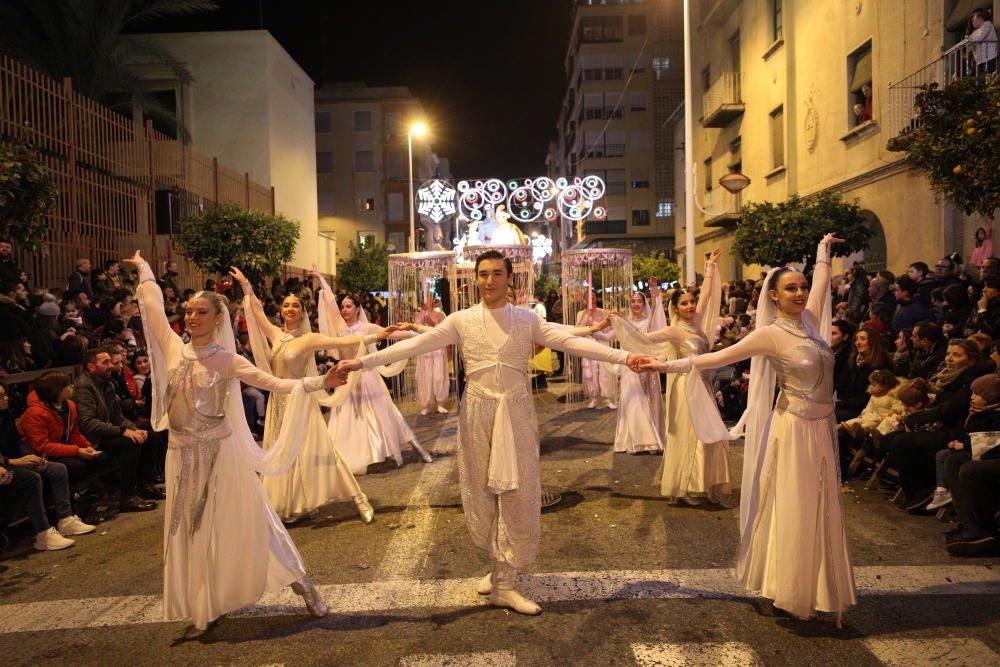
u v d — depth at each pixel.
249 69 22.27
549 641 3.60
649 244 47.91
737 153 22.36
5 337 6.88
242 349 10.05
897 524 5.34
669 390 6.07
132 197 13.73
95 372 6.49
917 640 3.50
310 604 3.95
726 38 22.62
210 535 3.69
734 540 5.08
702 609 3.92
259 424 9.36
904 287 9.12
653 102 47.97
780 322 3.80
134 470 6.52
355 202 46.69
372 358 4.03
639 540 5.13
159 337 3.85
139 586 4.57
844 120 15.17
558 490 6.57
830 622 3.71
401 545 5.15
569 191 10.95
